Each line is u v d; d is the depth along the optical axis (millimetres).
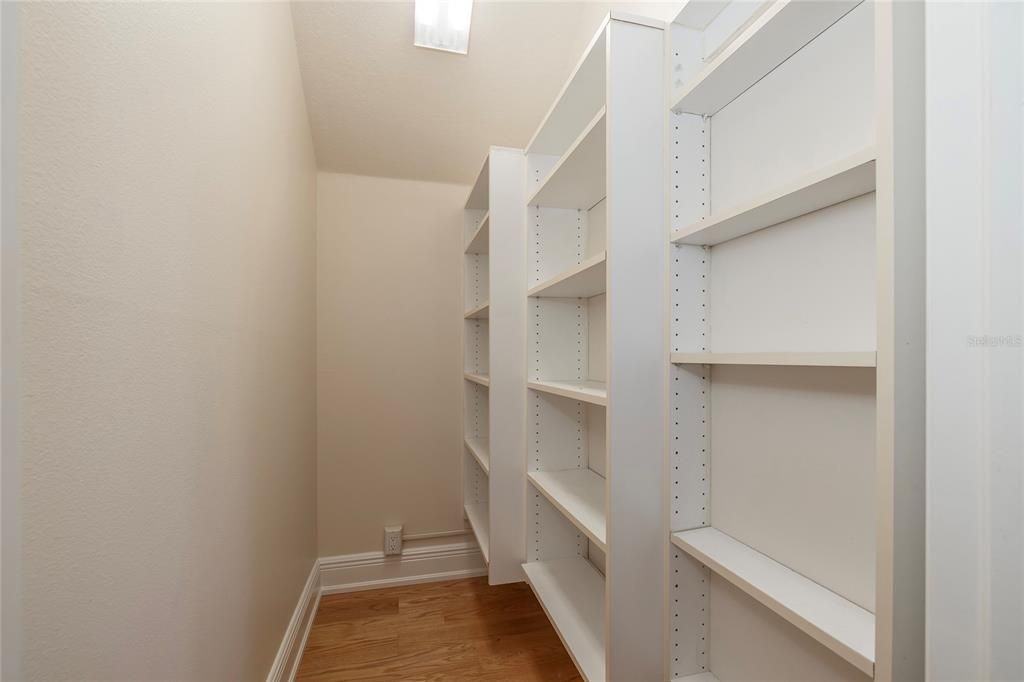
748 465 923
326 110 2006
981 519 571
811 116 788
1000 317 570
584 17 1806
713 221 870
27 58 454
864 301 699
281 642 1514
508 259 1763
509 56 1919
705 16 996
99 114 572
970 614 568
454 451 2398
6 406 422
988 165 570
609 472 975
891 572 557
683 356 953
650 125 1011
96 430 567
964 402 571
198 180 871
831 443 750
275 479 1451
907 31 573
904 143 566
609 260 980
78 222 534
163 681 729
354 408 2277
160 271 726
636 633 985
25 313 451
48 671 484
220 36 979
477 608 2057
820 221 774
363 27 1756
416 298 2363
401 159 2262
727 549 907
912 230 567
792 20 738
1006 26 570
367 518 2287
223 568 994
